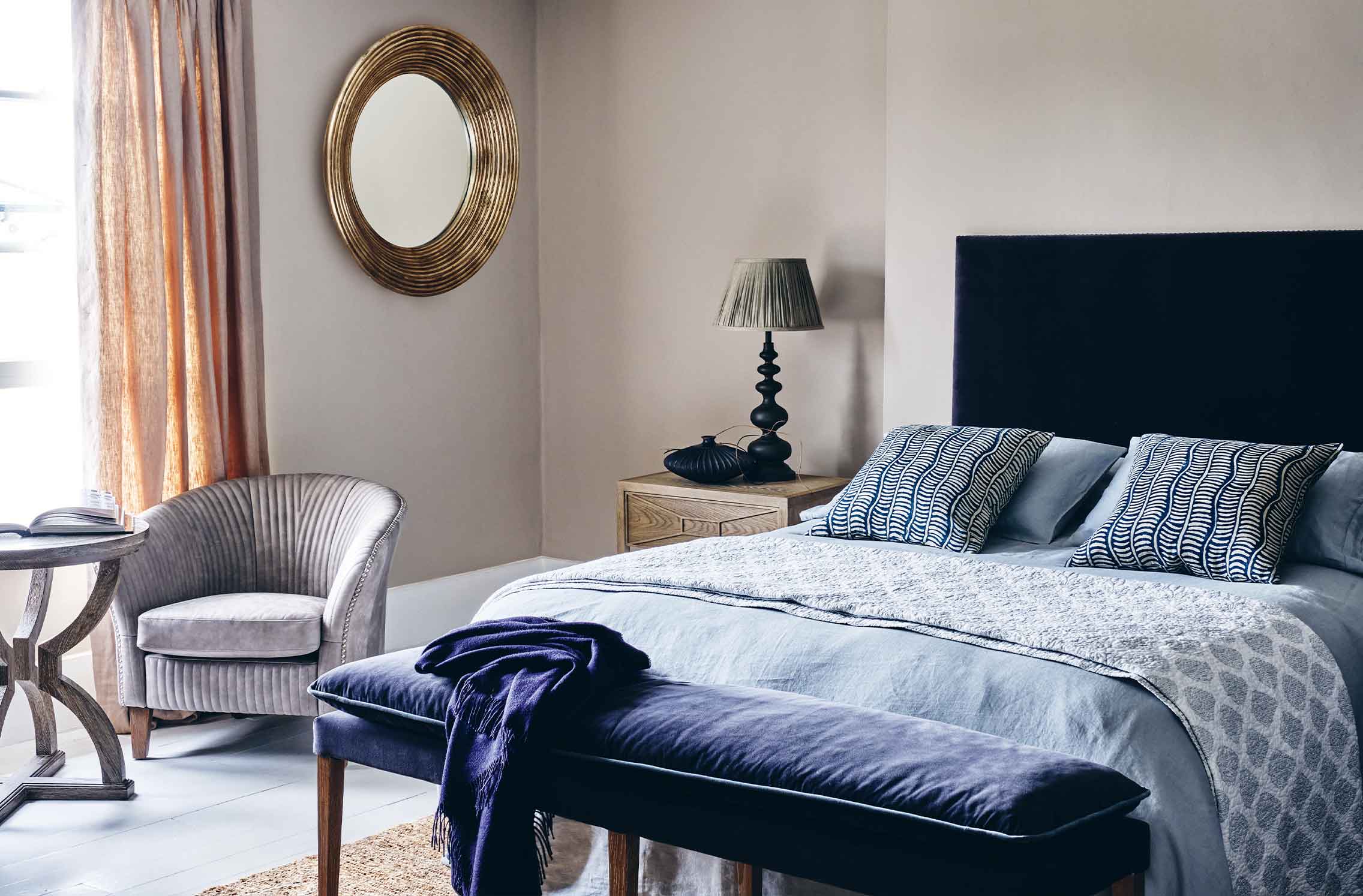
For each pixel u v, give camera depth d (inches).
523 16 214.5
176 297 161.5
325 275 186.5
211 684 146.5
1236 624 107.7
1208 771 91.7
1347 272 146.1
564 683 93.8
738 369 201.9
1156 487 135.9
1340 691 108.8
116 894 114.9
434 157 200.4
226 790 140.7
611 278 213.8
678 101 203.8
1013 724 94.1
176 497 159.3
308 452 185.9
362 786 142.7
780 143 194.7
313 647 145.6
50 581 135.4
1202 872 87.7
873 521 150.3
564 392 221.1
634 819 90.0
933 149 174.4
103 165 152.6
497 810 91.8
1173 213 158.4
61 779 141.3
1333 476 135.0
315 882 117.3
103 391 153.8
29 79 158.9
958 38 171.2
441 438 206.1
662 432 211.2
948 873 78.2
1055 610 110.3
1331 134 148.0
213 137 163.9
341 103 184.4
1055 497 150.1
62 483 163.9
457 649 106.2
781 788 83.1
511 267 216.1
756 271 180.5
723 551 139.8
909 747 84.4
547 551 226.2
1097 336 162.9
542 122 218.4
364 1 188.9
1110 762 89.7
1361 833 108.9
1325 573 129.5
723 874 104.7
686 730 89.4
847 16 187.0
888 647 103.3
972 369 171.9
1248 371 153.2
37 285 161.0
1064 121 164.6
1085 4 161.9
